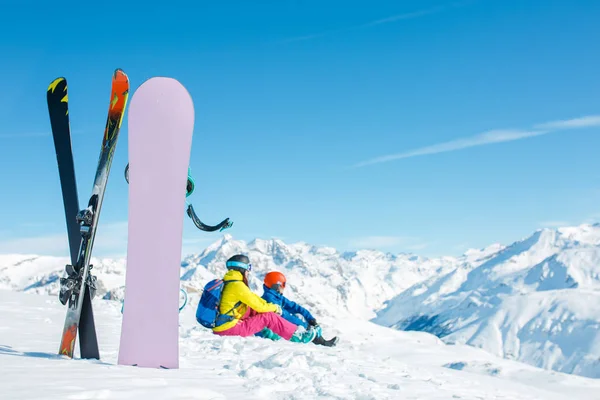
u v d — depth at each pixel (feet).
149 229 17.24
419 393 16.29
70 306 17.39
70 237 17.85
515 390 26.17
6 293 52.85
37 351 18.45
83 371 14.19
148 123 17.56
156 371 15.56
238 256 28.45
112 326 32.83
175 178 17.44
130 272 17.10
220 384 14.02
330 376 17.13
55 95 18.67
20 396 10.33
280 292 31.68
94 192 17.35
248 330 28.02
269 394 13.28
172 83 17.75
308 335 29.48
